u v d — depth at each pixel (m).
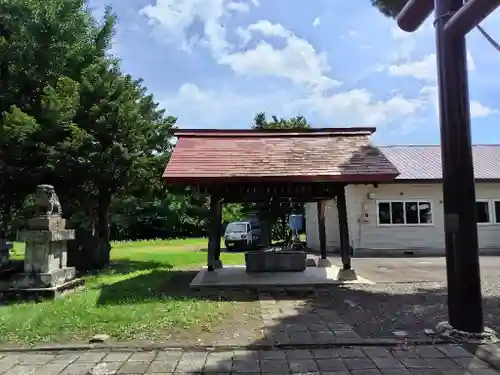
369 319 6.66
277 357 4.75
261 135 12.45
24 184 14.41
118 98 14.70
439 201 19.80
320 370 4.33
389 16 8.82
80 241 13.91
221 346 5.14
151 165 16.03
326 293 9.09
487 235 19.89
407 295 8.79
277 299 8.42
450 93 5.79
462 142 5.67
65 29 16.23
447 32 5.76
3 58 15.05
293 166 10.24
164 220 36.72
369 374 4.21
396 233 19.56
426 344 5.19
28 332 5.86
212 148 11.38
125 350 5.04
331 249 21.03
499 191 20.09
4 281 11.09
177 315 6.81
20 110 14.09
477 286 5.47
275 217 20.31
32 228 9.24
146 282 10.66
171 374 4.25
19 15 15.69
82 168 13.73
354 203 19.61
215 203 10.99
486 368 4.36
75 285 9.90
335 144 11.71
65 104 13.95
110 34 18.22
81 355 4.87
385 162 10.38
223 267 12.98
